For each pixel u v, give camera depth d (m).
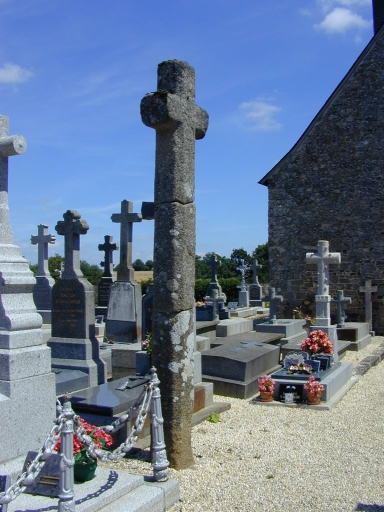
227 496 5.34
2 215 5.94
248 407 9.09
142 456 6.25
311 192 21.09
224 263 52.16
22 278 5.78
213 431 7.59
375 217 20.20
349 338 16.33
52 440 4.09
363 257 20.28
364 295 20.17
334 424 8.12
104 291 20.86
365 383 11.33
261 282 51.56
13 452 5.31
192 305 6.03
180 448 5.92
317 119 21.08
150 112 5.78
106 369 11.16
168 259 5.87
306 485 5.68
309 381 9.32
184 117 5.89
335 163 20.81
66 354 10.73
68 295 11.00
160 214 5.92
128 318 13.63
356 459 6.54
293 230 21.27
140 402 5.28
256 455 6.61
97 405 6.95
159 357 5.91
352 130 20.64
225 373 10.06
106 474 5.07
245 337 14.16
